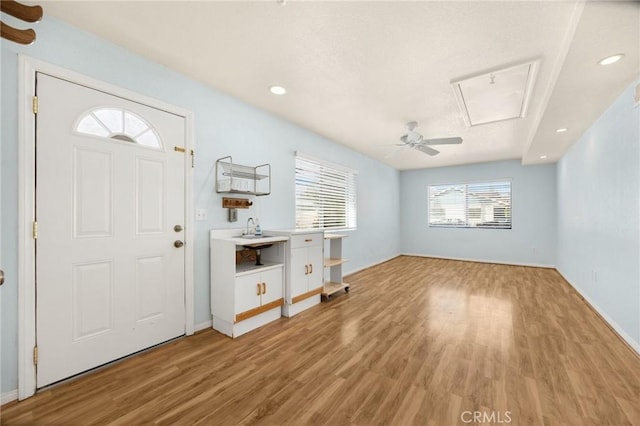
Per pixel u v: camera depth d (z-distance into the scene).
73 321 1.85
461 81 2.50
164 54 2.17
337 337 2.47
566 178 4.58
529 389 1.72
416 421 1.46
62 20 1.81
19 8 1.05
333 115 3.42
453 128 3.82
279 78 2.53
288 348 2.27
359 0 1.59
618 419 1.47
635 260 2.25
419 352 2.19
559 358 2.10
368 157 5.73
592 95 2.47
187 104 2.50
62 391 1.71
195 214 2.56
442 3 1.60
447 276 4.87
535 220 5.72
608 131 2.75
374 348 2.26
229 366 1.99
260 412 1.53
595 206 3.18
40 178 1.72
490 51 2.05
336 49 2.08
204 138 2.64
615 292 2.63
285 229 3.59
